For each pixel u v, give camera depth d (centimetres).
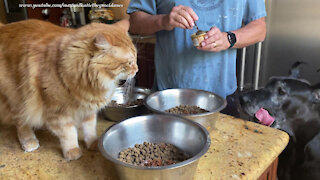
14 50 98
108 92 101
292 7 170
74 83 89
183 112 130
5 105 105
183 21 128
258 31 146
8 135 120
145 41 264
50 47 93
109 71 93
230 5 144
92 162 99
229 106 167
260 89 190
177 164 75
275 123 186
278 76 186
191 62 152
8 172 93
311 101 174
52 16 327
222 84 158
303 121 179
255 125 125
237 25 151
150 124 109
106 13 255
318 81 170
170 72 160
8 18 338
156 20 143
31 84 93
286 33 177
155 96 137
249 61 196
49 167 96
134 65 104
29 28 104
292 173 192
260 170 94
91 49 88
